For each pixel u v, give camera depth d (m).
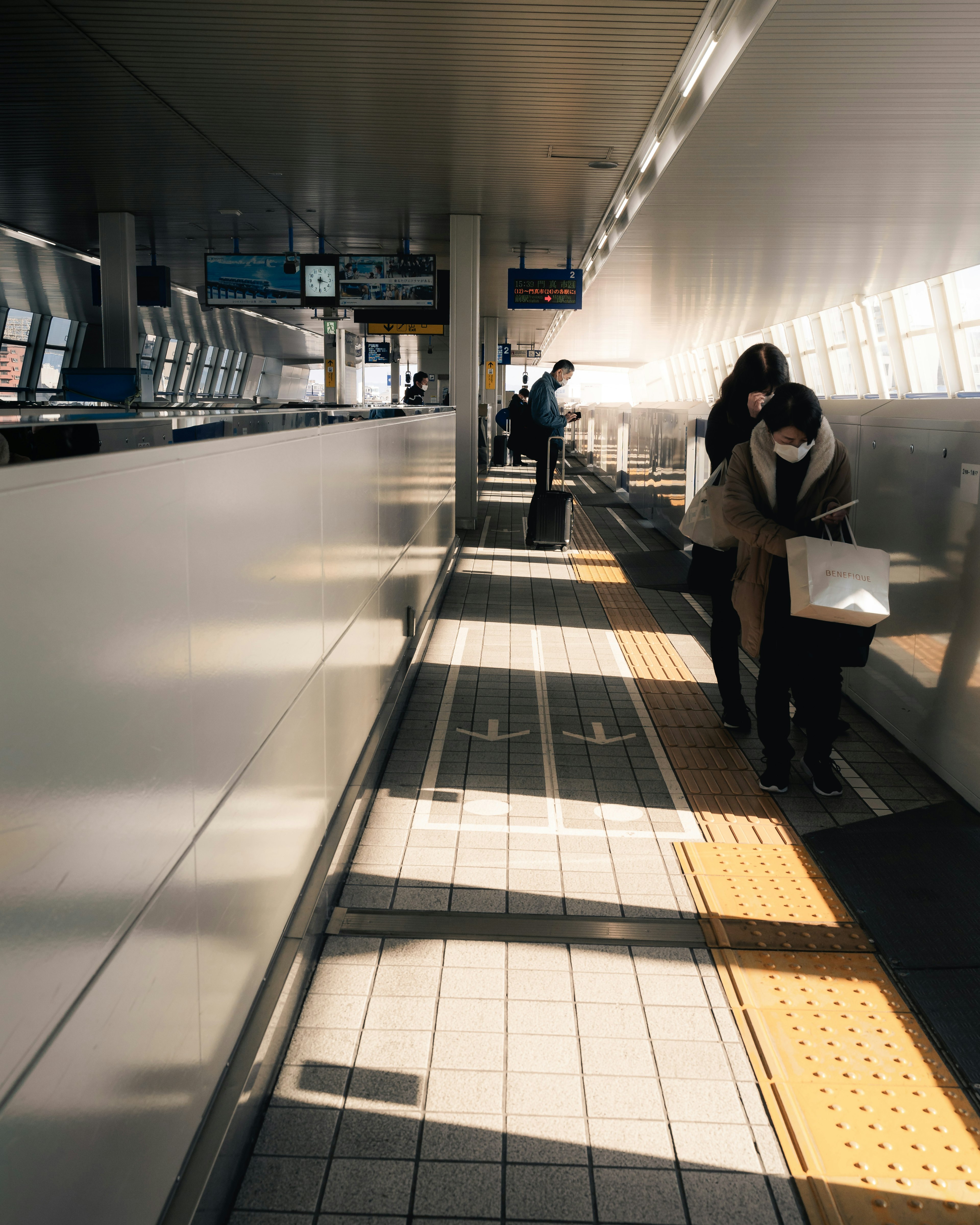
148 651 1.48
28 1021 1.11
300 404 4.04
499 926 3.06
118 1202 1.41
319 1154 2.10
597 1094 2.31
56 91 8.96
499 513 15.46
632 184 12.16
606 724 5.12
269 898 2.36
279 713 2.41
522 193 12.83
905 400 5.16
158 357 34.66
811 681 4.08
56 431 1.36
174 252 18.17
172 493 1.58
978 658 3.97
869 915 3.14
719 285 20.97
